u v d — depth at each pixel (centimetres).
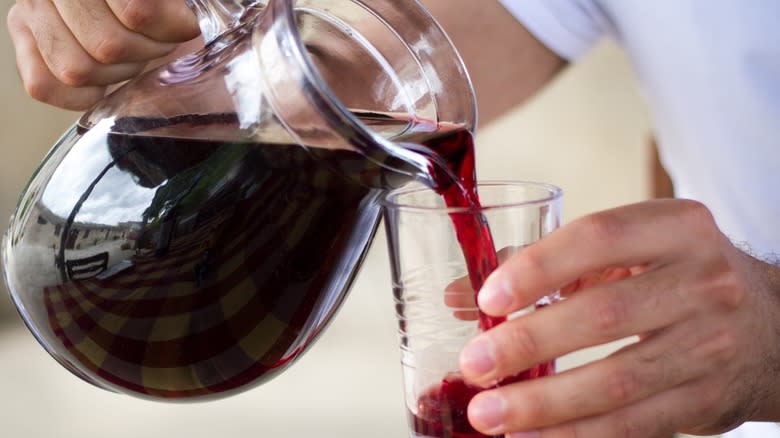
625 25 103
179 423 187
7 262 76
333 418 185
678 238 71
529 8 103
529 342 69
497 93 106
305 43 77
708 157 103
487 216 69
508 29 104
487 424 70
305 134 68
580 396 70
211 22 76
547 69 106
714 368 73
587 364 71
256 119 70
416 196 73
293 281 71
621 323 70
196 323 72
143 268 71
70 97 87
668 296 71
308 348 76
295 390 199
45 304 74
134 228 71
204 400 77
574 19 104
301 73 67
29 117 228
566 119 235
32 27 84
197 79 73
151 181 71
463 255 70
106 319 72
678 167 108
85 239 72
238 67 71
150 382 75
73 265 72
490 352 69
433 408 71
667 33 100
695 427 79
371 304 239
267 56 68
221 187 70
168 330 72
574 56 106
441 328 70
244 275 71
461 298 70
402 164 69
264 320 72
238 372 74
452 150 73
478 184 75
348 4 78
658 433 73
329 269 72
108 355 74
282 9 68
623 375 71
